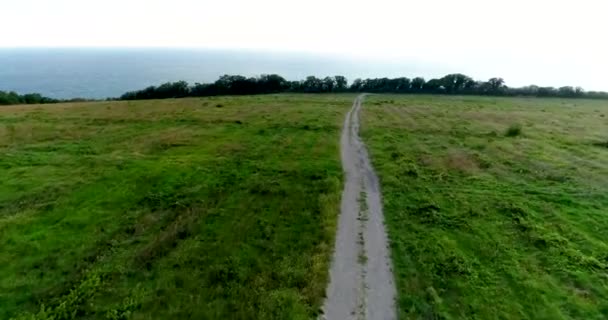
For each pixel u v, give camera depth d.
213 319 13.80
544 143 41.53
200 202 24.12
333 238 19.78
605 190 26.58
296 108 66.69
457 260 17.67
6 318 13.76
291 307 14.38
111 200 24.31
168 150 36.78
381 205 24.30
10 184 26.73
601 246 18.80
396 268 17.14
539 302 14.78
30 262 17.34
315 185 27.41
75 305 14.53
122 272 16.61
